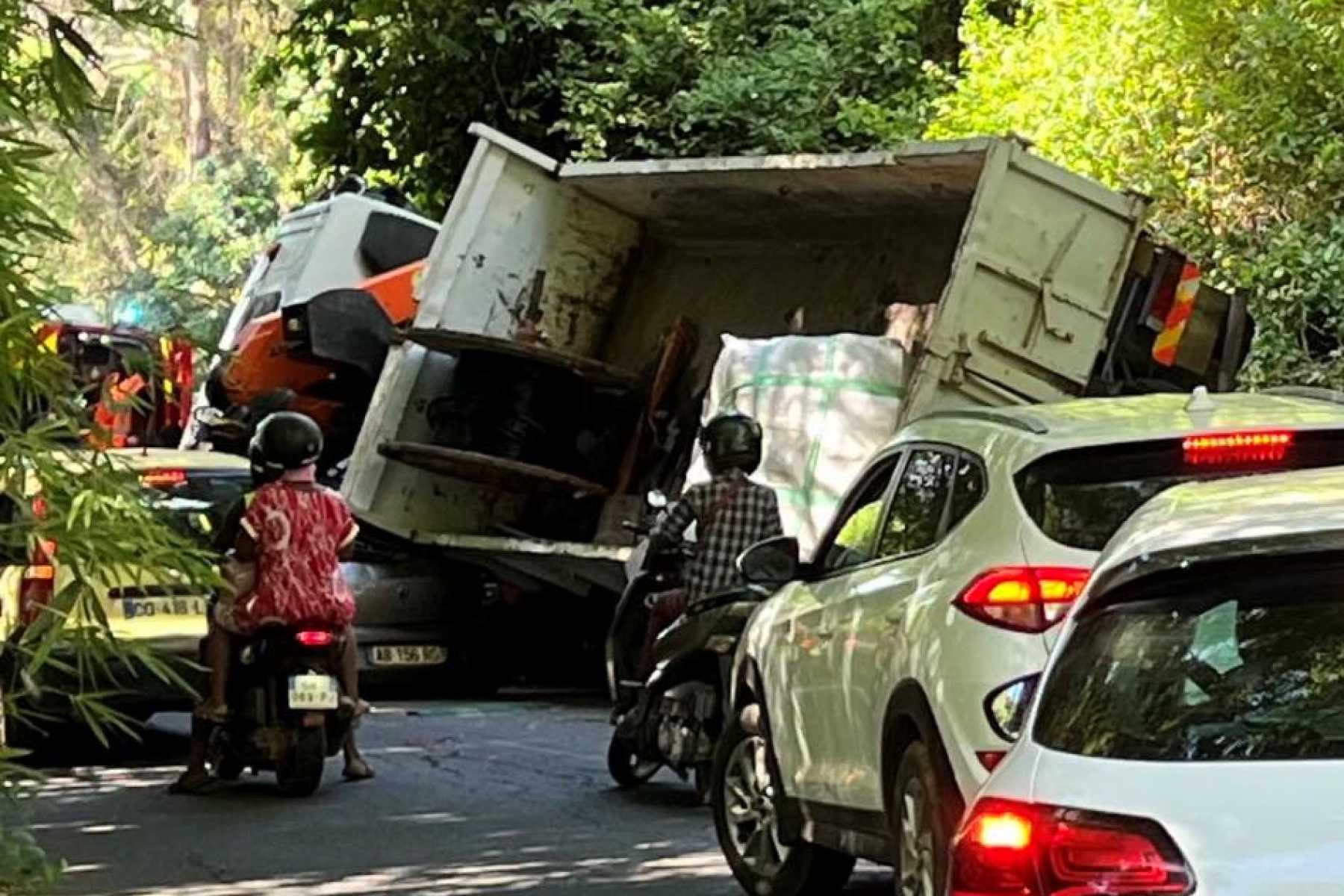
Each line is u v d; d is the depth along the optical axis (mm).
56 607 6738
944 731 9023
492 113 28219
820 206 20406
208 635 15367
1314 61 20688
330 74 29594
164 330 7613
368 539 21500
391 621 21484
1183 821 5250
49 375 6641
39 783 7512
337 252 24750
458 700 22250
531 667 22484
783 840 11391
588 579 21281
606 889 12086
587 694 22766
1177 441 9219
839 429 17531
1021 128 22578
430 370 21406
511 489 21734
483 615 21984
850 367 17609
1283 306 20172
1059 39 22438
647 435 21797
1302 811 5164
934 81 26141
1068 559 8945
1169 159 21516
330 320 21891
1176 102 21422
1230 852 5176
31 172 6512
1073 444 9297
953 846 5816
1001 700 8812
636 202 21734
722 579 14578
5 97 6547
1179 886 5211
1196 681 5625
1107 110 21797
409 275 24016
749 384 18047
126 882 12406
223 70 48094
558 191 21797
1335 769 5227
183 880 12453
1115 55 21688
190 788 15750
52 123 6785
